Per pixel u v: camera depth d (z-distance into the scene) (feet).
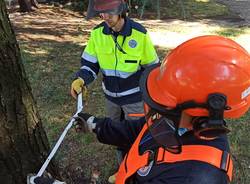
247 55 4.96
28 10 35.55
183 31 29.73
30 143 8.64
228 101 4.77
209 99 4.67
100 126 6.83
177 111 4.91
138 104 10.64
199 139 5.05
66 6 36.88
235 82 4.74
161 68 5.19
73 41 26.13
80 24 31.53
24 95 8.43
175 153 5.02
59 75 19.80
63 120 15.51
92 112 16.30
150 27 30.45
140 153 5.48
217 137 5.05
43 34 27.68
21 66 8.39
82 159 13.02
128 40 10.07
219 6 39.58
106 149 13.47
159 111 5.03
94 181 12.18
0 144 8.26
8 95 8.14
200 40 5.02
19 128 8.41
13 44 8.14
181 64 4.88
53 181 6.40
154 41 26.78
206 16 35.40
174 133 5.04
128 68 10.25
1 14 7.88
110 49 10.16
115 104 10.82
